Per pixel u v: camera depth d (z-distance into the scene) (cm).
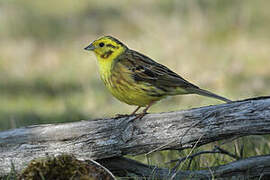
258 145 1027
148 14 2195
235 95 1493
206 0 2273
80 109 1470
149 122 841
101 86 1681
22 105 1551
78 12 2508
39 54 2069
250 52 1830
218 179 857
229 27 2011
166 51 1814
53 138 863
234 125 812
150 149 849
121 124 851
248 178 848
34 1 2733
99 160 880
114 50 1008
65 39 2202
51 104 1554
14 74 1866
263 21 2098
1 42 2188
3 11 2527
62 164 791
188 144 835
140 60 998
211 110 821
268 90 1541
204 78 1623
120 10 2450
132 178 898
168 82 992
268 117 797
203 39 1925
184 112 831
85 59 1984
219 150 930
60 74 1847
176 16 2059
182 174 870
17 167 872
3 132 873
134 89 988
